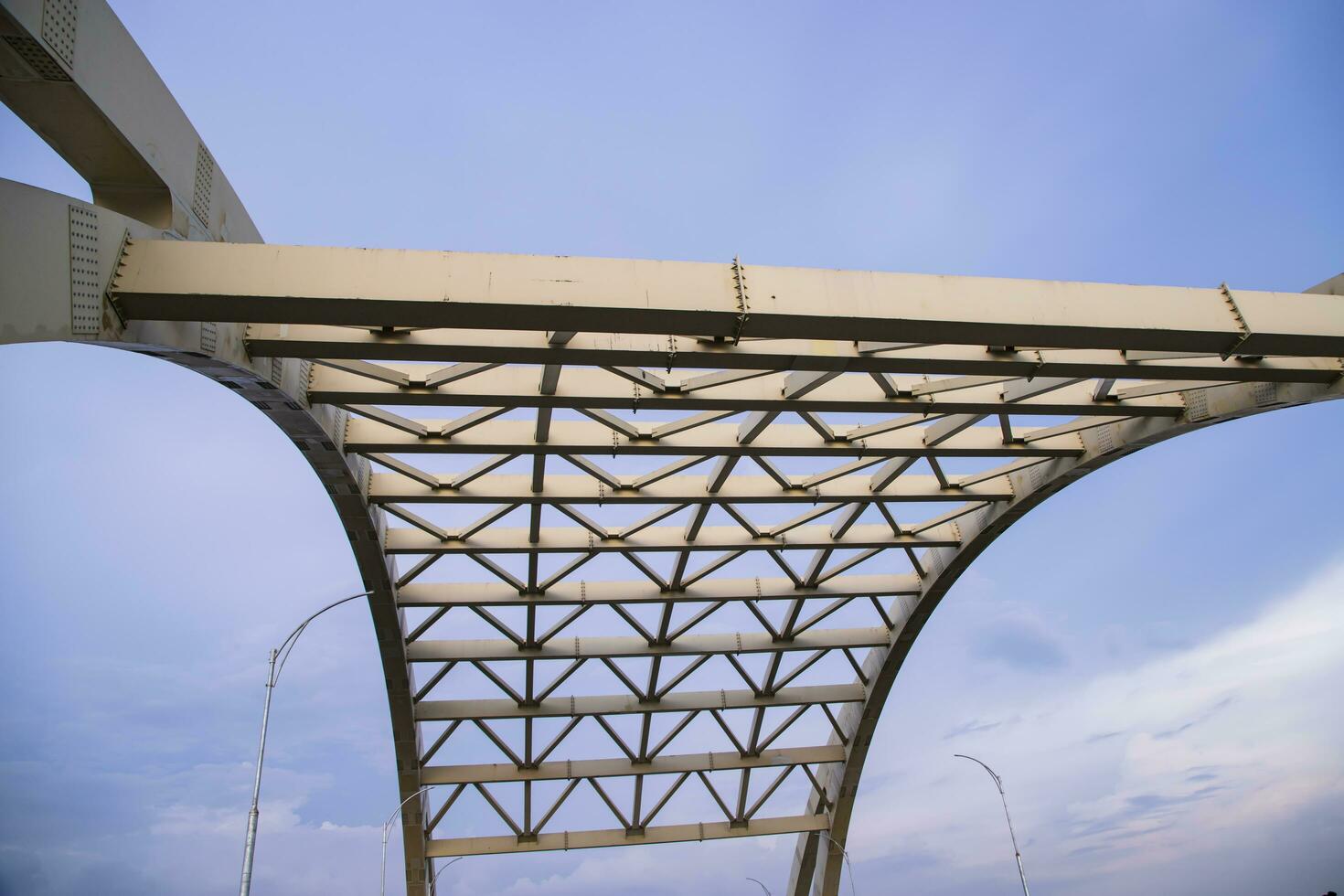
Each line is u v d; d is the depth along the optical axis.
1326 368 20.48
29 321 11.56
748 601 37.47
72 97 12.89
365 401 21.92
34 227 11.68
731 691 43.03
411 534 31.88
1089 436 27.72
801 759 45.56
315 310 14.29
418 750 42.12
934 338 16.39
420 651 37.81
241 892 20.36
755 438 26.08
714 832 47.03
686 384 21.66
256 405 20.94
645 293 14.84
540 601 35.09
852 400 22.59
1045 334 16.52
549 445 25.30
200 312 14.17
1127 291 16.83
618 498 29.25
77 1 12.53
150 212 15.45
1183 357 19.91
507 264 14.60
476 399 21.78
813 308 15.39
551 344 17.66
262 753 21.80
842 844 47.00
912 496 31.19
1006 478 31.84
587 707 41.62
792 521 32.53
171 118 15.52
